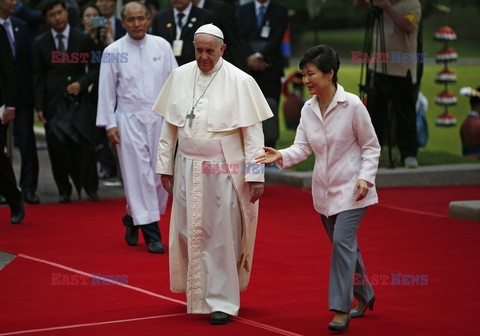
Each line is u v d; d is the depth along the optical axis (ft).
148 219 70.08
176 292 54.34
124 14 71.15
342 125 49.11
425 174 103.24
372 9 102.42
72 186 104.99
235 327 49.90
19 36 93.15
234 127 52.08
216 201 52.06
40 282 60.85
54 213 87.81
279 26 108.06
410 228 79.51
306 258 67.87
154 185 70.64
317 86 48.93
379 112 104.88
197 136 52.34
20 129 93.61
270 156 50.14
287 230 78.95
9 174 80.59
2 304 55.21
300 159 50.70
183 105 53.11
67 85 91.76
